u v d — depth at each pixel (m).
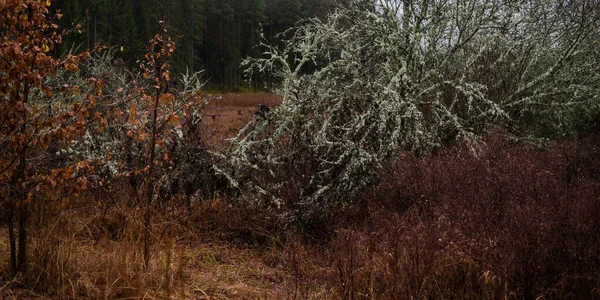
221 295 3.65
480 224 4.08
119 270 3.42
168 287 3.34
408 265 3.52
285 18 48.03
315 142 5.85
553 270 3.25
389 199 5.48
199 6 45.09
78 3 32.41
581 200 4.23
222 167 6.02
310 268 4.39
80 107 3.27
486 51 8.86
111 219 4.77
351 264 3.61
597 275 3.17
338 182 5.50
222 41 49.78
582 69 9.58
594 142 8.02
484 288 3.16
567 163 6.16
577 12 9.32
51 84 3.51
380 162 5.93
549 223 3.65
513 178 5.15
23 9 3.06
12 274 3.26
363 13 7.54
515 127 8.88
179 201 5.50
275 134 6.16
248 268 4.41
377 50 7.70
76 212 4.45
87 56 3.34
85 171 3.94
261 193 5.60
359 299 3.40
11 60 3.03
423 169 5.77
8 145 3.13
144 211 4.10
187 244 4.69
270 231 5.23
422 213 4.80
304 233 5.21
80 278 3.32
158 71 3.98
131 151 5.54
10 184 3.21
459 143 7.20
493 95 8.76
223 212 5.54
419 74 7.89
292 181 5.48
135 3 41.53
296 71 7.00
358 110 6.91
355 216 5.41
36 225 4.06
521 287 3.21
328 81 7.10
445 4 7.79
